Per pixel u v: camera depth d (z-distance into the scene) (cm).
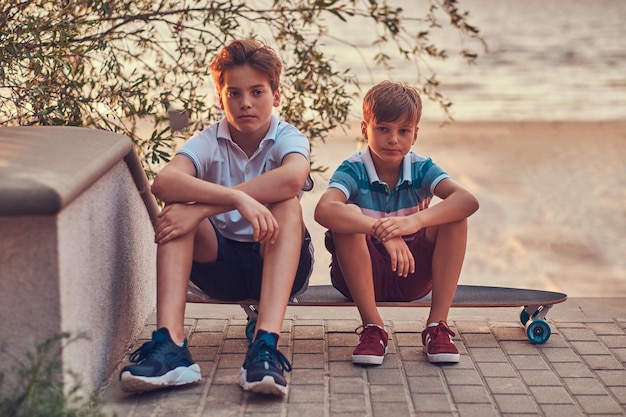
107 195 398
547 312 465
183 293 400
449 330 434
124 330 440
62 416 310
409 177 442
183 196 403
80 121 550
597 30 3762
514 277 802
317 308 528
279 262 402
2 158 355
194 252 421
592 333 476
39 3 558
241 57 417
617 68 2595
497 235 948
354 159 450
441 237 434
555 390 395
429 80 684
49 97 547
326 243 452
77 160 360
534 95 2081
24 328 327
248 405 374
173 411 367
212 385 398
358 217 421
